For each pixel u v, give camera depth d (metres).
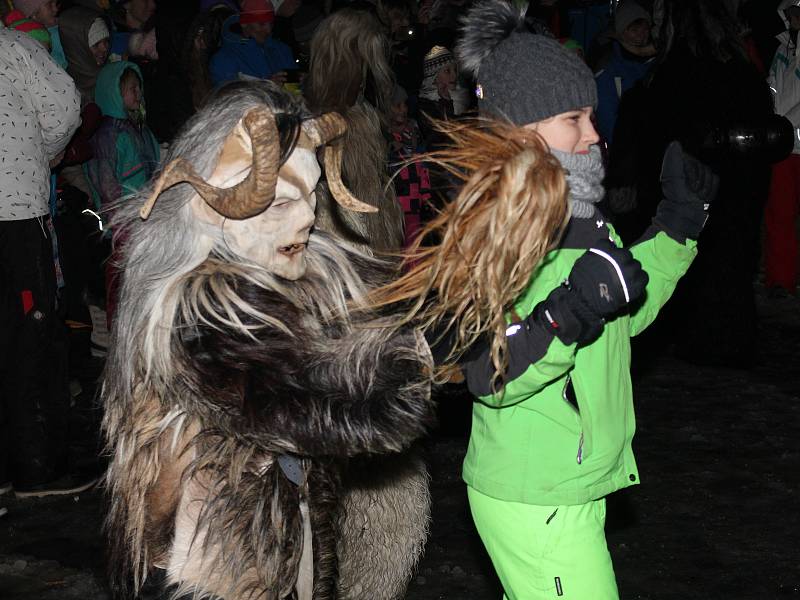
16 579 4.30
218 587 2.32
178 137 2.39
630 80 8.45
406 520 3.32
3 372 4.99
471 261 2.27
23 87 4.71
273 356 2.21
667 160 2.89
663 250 2.88
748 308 7.07
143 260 2.32
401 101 6.02
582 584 2.69
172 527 2.36
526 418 2.65
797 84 8.41
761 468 5.43
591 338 2.41
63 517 4.90
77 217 7.01
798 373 7.05
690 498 5.07
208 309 2.22
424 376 2.37
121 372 2.33
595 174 2.75
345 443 2.22
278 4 8.04
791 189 8.80
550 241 2.45
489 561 4.47
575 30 10.70
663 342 7.69
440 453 5.64
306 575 2.45
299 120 2.31
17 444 5.05
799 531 4.71
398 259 3.21
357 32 4.04
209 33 6.44
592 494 2.68
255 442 2.23
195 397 2.20
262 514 2.32
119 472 2.39
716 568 4.38
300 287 2.39
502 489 2.68
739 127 5.21
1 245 4.76
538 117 2.71
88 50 6.98
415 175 4.71
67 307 7.21
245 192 2.22
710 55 5.73
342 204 2.48
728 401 6.48
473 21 2.86
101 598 4.13
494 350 2.37
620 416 2.71
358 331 2.34
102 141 6.64
